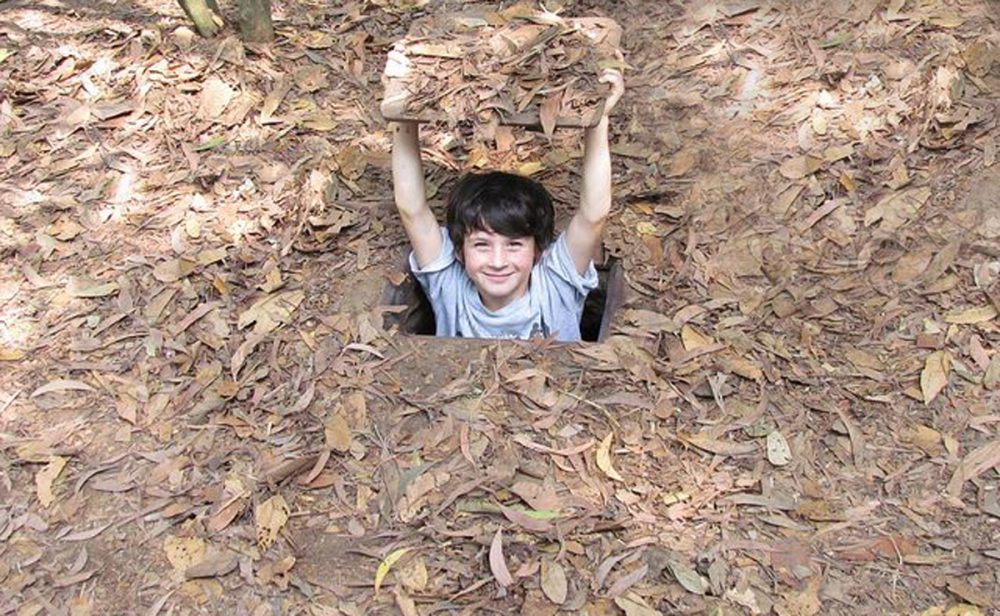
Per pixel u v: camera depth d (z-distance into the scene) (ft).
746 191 12.21
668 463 9.49
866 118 12.74
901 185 11.91
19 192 12.77
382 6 15.51
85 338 10.98
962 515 9.00
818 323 10.68
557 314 11.74
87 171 12.99
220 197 12.57
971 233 11.30
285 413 10.05
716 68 13.76
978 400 9.87
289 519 9.16
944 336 10.41
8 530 9.25
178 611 8.56
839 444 9.58
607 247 11.84
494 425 9.80
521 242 11.07
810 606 8.39
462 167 12.97
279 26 15.16
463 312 11.76
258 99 13.87
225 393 10.26
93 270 11.76
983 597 8.41
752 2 14.58
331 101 13.87
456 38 10.69
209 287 11.46
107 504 9.40
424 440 9.71
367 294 11.29
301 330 10.88
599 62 10.21
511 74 10.09
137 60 14.40
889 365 10.22
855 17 13.99
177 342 10.87
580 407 9.94
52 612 8.61
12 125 13.66
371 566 8.79
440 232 11.57
